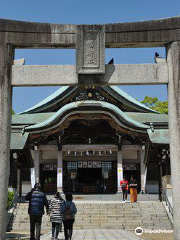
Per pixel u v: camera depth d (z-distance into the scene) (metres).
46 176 37.16
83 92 32.34
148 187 36.34
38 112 36.25
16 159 26.48
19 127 29.81
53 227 14.46
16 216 21.97
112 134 34.50
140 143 35.50
